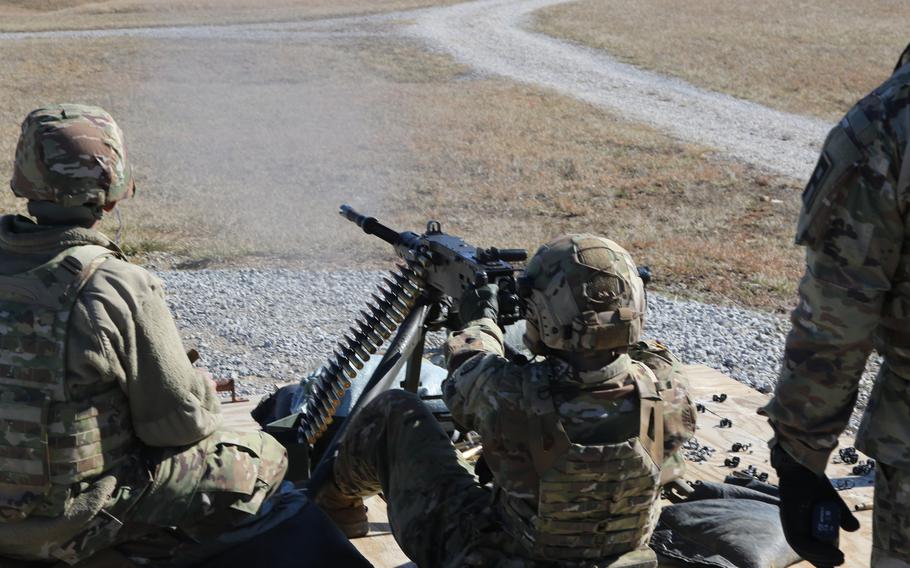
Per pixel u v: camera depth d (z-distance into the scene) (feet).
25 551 8.00
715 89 97.96
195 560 8.64
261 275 31.48
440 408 13.12
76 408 7.73
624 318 7.68
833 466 13.93
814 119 83.76
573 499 7.91
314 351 23.71
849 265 6.51
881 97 6.39
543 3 175.83
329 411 12.02
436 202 50.80
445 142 68.44
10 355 7.66
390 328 11.93
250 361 22.82
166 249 37.27
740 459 14.07
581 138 71.46
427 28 145.89
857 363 6.73
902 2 153.58
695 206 51.60
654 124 79.36
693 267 36.52
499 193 53.26
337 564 9.06
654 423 8.01
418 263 11.30
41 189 7.96
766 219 48.37
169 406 8.08
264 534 8.95
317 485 10.89
